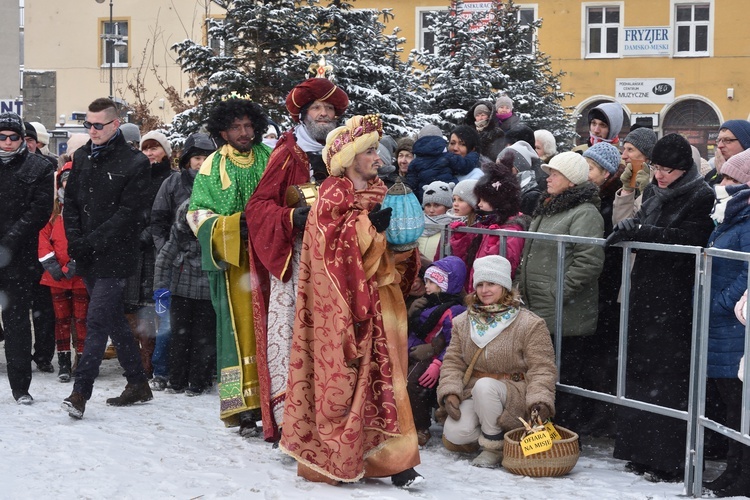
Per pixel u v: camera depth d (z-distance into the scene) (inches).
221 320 243.9
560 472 219.1
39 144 407.2
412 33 1397.6
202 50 522.3
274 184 231.5
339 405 200.1
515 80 794.8
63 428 250.5
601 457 244.1
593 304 234.1
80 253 267.4
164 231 321.1
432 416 270.1
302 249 209.3
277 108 514.9
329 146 207.8
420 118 617.3
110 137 271.1
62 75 1291.8
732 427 204.1
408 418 205.8
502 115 403.9
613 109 313.3
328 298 201.8
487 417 228.4
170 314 313.3
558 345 235.9
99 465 214.1
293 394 207.0
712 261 202.8
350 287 202.1
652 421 217.8
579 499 199.5
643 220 227.5
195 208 245.0
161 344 323.6
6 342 288.5
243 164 248.5
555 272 237.8
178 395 309.4
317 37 547.5
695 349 204.5
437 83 687.7
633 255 221.8
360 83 568.1
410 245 218.7
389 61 628.1
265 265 228.1
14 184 287.7
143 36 1269.7
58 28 1289.4
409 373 248.2
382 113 571.8
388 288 211.5
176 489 197.0
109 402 287.6
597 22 1384.1
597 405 248.7
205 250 239.8
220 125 248.5
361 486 204.1
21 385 287.9
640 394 219.8
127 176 270.4
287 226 224.5
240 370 241.4
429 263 258.4
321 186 208.7
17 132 285.7
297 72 519.5
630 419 221.8
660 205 223.6
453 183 323.6
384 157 312.0
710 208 217.9
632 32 1368.1
